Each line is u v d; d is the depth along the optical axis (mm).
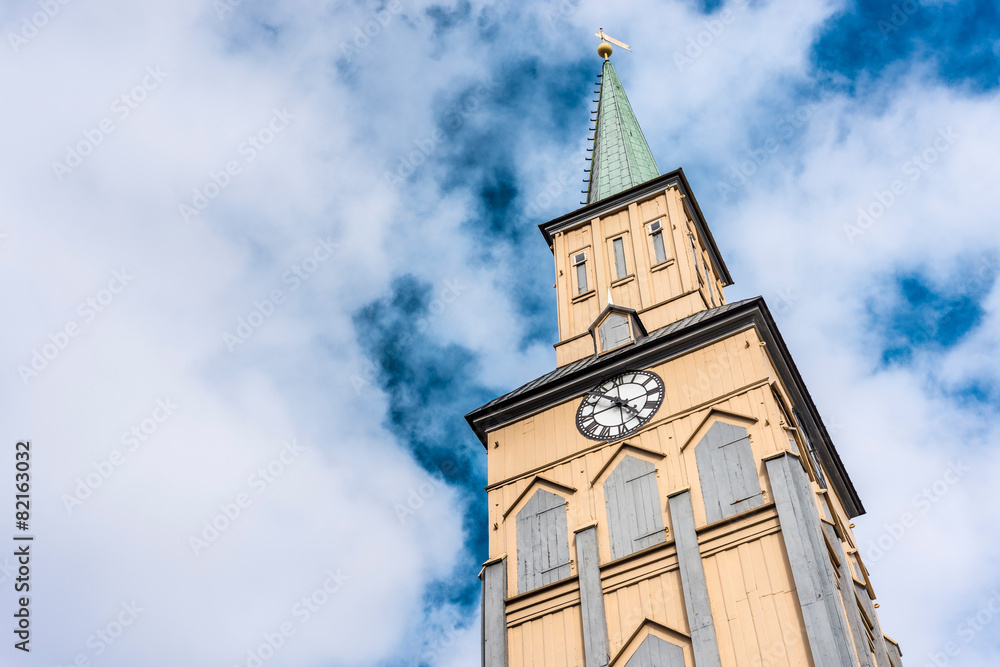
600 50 66062
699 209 49438
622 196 49094
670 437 35688
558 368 42812
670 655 29891
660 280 44406
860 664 30078
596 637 31359
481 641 33375
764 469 32844
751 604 29750
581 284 46594
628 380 38469
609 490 35344
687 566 31547
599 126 58688
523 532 35875
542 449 38219
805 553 30000
